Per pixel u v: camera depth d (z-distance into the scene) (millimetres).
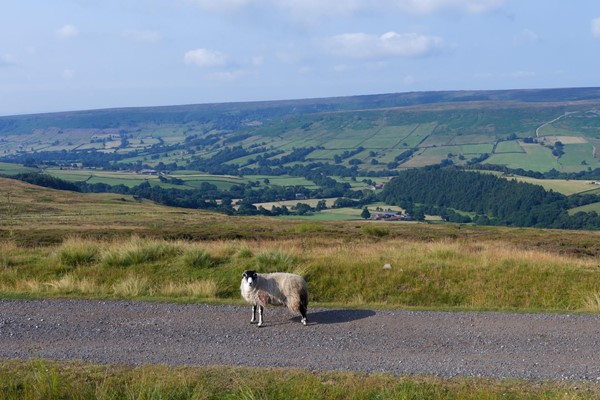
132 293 16578
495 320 13836
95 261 21031
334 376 10109
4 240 33406
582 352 11453
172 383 9664
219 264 20406
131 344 12039
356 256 21906
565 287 17969
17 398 9102
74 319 13898
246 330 13133
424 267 19766
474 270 19453
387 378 9961
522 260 20891
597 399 9109
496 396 9039
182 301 15734
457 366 10695
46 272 19625
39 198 89938
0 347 11820
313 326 13422
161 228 47844
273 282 13523
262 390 9344
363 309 15023
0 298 15859
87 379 9945
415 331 12953
